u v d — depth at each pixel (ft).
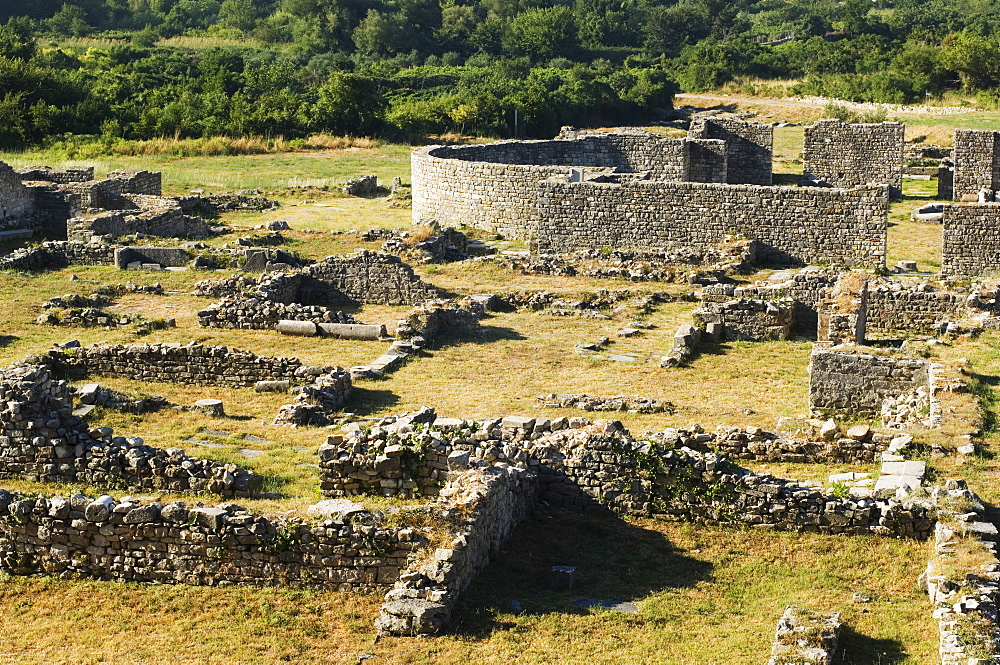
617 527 95.76
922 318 167.02
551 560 90.43
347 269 190.29
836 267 213.46
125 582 84.99
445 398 138.82
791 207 215.51
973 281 187.11
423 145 384.06
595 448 97.96
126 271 204.33
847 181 296.71
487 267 208.74
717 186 218.59
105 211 243.19
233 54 548.31
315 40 614.34
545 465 98.73
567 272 205.67
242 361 142.00
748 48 553.23
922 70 495.00
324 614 80.79
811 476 104.83
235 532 83.71
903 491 95.20
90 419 123.13
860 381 130.21
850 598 85.05
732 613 83.25
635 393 141.79
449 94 476.95
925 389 126.82
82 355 144.77
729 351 161.17
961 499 92.79
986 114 424.05
